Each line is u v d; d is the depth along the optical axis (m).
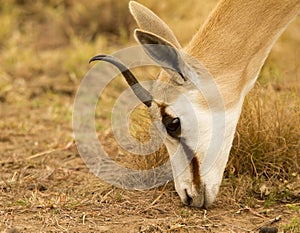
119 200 18.56
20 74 31.62
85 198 18.75
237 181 19.03
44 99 28.95
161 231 16.61
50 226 16.98
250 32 17.47
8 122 25.95
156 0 32.78
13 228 16.58
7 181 20.03
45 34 35.91
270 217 17.47
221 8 17.66
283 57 28.31
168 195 18.72
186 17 32.19
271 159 19.77
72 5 36.81
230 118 17.06
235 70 17.23
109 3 35.31
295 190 18.91
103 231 16.64
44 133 25.00
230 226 16.92
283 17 17.73
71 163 21.75
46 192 19.30
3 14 37.19
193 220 17.11
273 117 20.38
